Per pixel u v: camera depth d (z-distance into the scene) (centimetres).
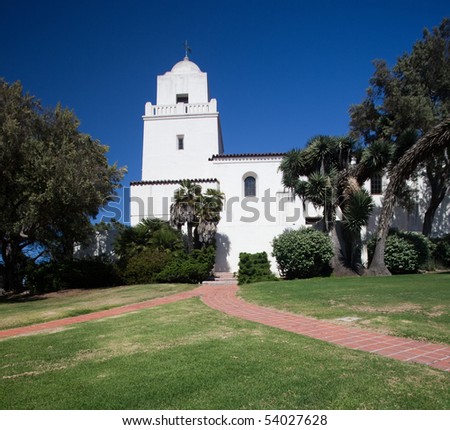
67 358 559
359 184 2055
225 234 2594
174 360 511
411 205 2539
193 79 3247
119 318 938
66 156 1706
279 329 722
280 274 2183
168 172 3045
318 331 705
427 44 2486
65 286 2023
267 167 2669
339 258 1967
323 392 385
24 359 564
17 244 2081
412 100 2319
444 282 1321
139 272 2022
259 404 363
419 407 352
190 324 794
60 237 2255
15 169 1705
